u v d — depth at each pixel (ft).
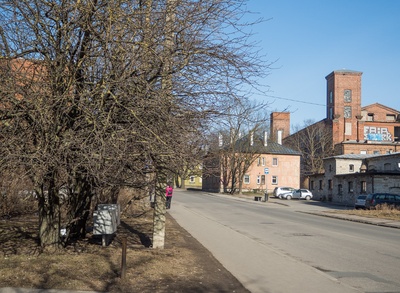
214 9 26.32
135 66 24.80
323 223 72.64
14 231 41.09
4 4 23.49
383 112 269.23
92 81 25.34
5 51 23.62
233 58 26.68
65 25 23.62
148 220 56.59
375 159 150.00
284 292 23.90
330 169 161.99
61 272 23.26
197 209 97.66
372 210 99.66
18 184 42.68
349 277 28.84
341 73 248.52
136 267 25.88
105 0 24.02
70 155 22.72
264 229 59.47
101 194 39.78
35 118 22.40
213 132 27.61
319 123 261.03
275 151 230.68
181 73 26.13
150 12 25.13
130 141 23.70
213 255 35.27
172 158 25.09
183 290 22.06
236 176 213.87
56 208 28.07
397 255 38.29
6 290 19.95
